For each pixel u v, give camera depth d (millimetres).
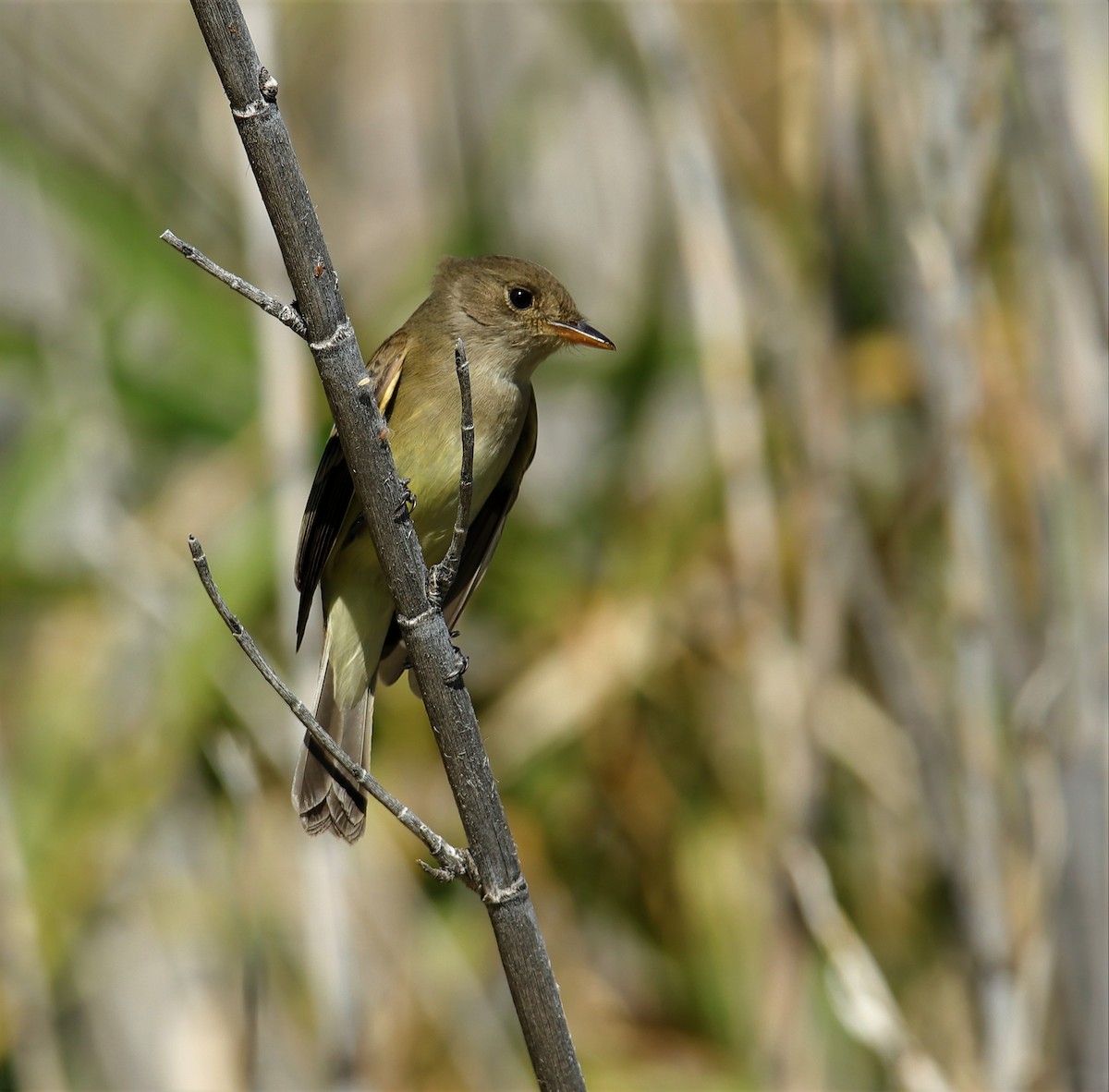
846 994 9117
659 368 11461
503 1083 10258
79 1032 10719
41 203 11328
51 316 11570
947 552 9789
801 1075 9641
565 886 11016
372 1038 9906
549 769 11047
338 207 13109
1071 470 8891
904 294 9484
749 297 10508
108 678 10977
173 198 11805
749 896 10789
